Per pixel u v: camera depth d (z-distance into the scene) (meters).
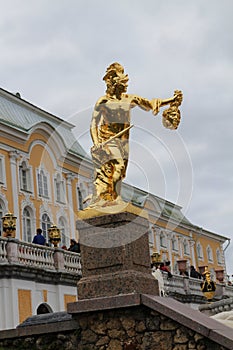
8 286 28.50
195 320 9.81
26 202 38.72
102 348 10.27
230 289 44.75
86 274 10.70
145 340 10.05
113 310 10.29
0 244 28.80
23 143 39.12
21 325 10.89
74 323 10.49
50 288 31.17
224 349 9.57
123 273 10.45
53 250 31.84
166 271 37.16
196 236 60.28
